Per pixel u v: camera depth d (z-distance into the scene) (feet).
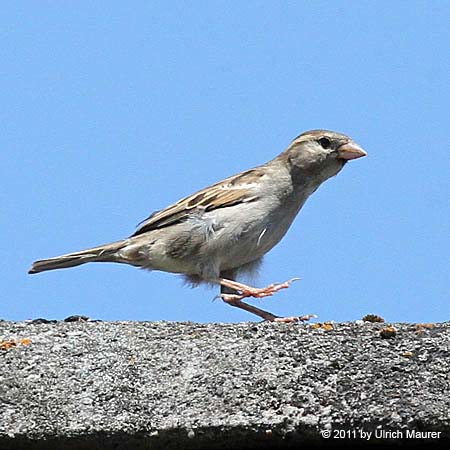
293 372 23.49
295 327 26.02
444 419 21.57
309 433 21.80
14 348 25.12
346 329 25.67
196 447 22.13
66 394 22.98
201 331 26.04
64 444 22.04
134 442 22.06
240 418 21.94
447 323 26.16
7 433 21.84
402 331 25.57
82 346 25.20
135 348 25.03
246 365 23.91
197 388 23.04
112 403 22.61
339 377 23.21
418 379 23.03
